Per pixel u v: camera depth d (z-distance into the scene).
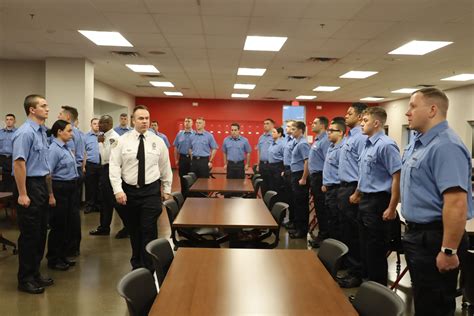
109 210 5.75
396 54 7.21
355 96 14.20
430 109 2.15
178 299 1.71
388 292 1.66
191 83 11.83
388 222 3.29
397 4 4.56
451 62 7.84
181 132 8.88
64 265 4.26
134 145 3.65
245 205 4.12
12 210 6.34
